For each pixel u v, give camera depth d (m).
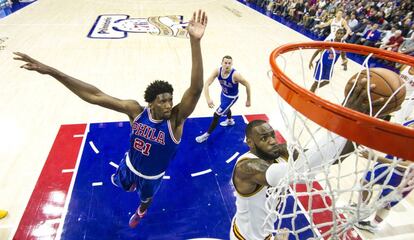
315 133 1.45
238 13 13.24
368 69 1.44
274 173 1.41
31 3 12.93
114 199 3.37
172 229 3.05
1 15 10.73
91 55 7.48
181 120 2.34
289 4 12.41
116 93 5.64
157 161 2.45
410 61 1.61
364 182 1.43
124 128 4.64
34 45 7.94
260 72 6.93
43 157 3.95
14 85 5.77
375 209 1.47
